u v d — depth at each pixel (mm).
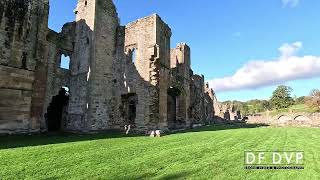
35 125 18531
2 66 16906
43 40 19688
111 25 24688
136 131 22516
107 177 6844
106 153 10336
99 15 23328
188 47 35438
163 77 24234
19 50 17969
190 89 37094
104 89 23141
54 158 9188
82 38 23391
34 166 7949
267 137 18953
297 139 17781
